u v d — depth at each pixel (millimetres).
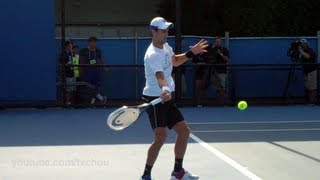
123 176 7516
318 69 16797
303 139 10633
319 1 21609
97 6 24875
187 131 6914
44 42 15742
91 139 10648
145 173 6895
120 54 17656
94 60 16406
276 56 18156
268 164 8281
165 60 6762
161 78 6555
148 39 17688
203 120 13664
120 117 6547
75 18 24656
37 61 15758
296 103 17062
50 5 15664
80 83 16141
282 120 13641
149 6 25281
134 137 10859
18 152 9320
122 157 8836
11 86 15719
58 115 14609
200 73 16484
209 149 9516
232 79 17078
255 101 17453
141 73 17375
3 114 14891
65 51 16031
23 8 15578
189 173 7133
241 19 21781
